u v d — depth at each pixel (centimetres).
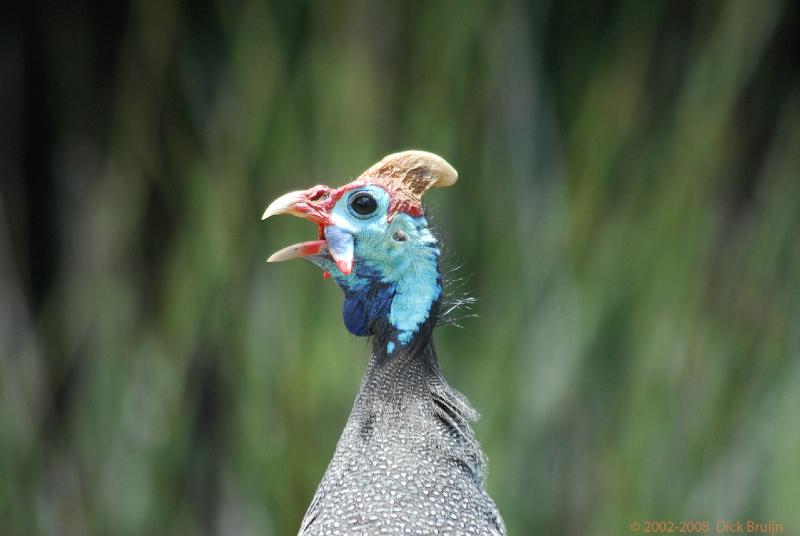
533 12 1157
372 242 527
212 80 1156
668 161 1134
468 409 531
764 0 1137
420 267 527
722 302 1141
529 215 1108
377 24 1090
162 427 1102
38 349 1145
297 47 1102
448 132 1087
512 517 1041
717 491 1077
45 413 1133
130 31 1165
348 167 1051
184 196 1125
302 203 534
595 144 1129
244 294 1086
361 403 525
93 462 1114
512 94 1113
